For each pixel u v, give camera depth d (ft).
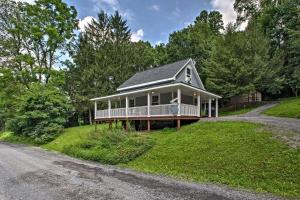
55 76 95.45
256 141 32.50
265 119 48.08
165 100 63.98
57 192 23.09
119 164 36.65
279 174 23.99
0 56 91.20
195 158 32.45
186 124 54.08
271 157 27.27
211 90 91.20
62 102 84.64
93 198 21.02
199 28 139.64
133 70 127.03
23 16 92.79
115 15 130.52
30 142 78.59
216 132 40.83
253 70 82.64
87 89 103.91
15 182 27.43
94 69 105.60
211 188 23.20
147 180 26.78
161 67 78.59
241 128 39.99
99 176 29.17
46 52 98.89
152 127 61.62
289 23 85.15
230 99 102.01
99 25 125.59
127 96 63.82
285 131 34.40
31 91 81.76
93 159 40.88
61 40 97.66
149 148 41.06
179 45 122.52
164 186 24.22
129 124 57.06
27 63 92.38
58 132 77.61
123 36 132.05
